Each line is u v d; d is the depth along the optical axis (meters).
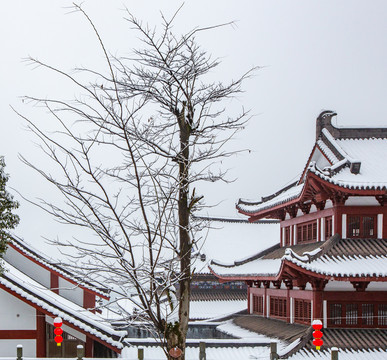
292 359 32.41
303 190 38.88
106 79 13.52
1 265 35.00
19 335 36.28
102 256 13.70
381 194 35.66
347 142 43.06
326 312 35.03
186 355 35.31
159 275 14.62
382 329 34.94
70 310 34.66
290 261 34.03
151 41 13.59
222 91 14.70
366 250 35.66
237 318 51.47
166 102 14.43
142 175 14.38
